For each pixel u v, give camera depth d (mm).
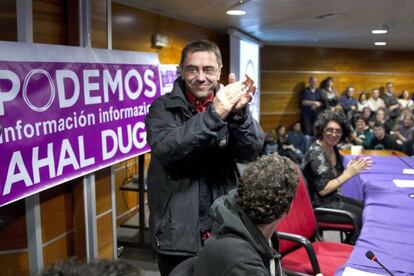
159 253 1524
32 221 2111
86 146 2324
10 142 1800
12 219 2123
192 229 1479
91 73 2369
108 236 2797
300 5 4062
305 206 2426
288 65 8984
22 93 1869
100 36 2639
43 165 1991
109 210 2799
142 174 3336
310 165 2793
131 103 2809
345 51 9305
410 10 4367
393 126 7820
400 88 9680
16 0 1981
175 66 3529
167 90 3350
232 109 1410
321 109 8414
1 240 2139
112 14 3426
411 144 5430
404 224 2184
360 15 4723
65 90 2150
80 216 2479
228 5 4066
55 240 2359
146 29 4059
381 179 3252
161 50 4410
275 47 8828
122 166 3699
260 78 8836
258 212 1161
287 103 9094
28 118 1900
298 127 8188
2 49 1771
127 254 3383
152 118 1523
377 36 7020
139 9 3906
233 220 1166
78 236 2494
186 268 1305
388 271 1589
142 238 3418
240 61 6348
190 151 1365
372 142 5777
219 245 1148
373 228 2125
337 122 2809
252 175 1192
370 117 7465
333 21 5238
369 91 9602
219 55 1559
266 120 9031
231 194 1272
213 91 1569
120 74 2676
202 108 1577
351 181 3676
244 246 1135
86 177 2480
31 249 2129
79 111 2264
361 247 1873
